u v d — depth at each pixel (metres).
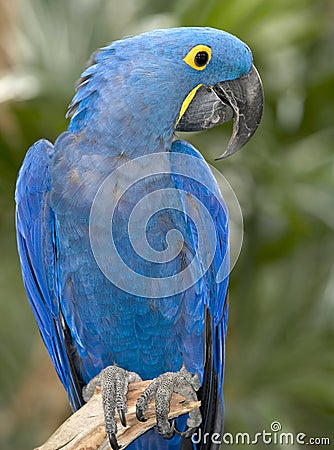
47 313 8.73
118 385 7.84
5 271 13.06
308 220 12.25
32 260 8.63
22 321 13.54
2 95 10.69
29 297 9.02
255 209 12.08
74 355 8.53
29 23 11.92
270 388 11.77
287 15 11.89
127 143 7.98
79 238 8.00
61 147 8.09
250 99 8.68
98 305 8.14
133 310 8.12
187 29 8.34
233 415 11.52
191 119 8.57
